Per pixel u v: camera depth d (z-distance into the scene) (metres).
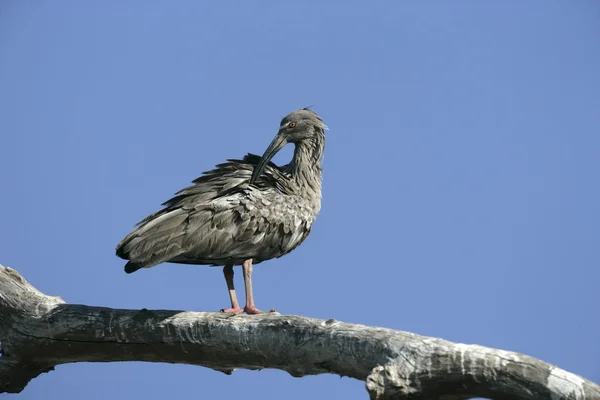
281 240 15.20
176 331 12.47
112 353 13.16
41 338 13.49
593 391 9.20
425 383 10.11
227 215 14.43
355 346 10.84
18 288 13.84
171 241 13.83
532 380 9.47
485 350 9.89
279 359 11.75
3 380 14.13
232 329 12.05
